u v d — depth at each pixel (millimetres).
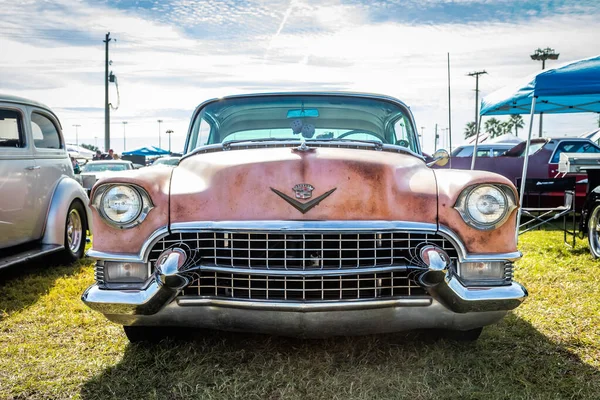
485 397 2441
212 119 3844
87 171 14438
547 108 8539
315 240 2531
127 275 2639
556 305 3889
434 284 2498
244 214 2570
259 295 2555
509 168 10336
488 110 8203
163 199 2650
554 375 2688
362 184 2615
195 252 2582
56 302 4098
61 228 5344
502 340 3166
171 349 2996
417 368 2746
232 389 2523
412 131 3904
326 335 2625
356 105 3832
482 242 2625
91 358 2943
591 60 6312
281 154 2762
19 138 4887
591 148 10172
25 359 2951
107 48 25219
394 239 2600
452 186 2668
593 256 5793
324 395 2480
